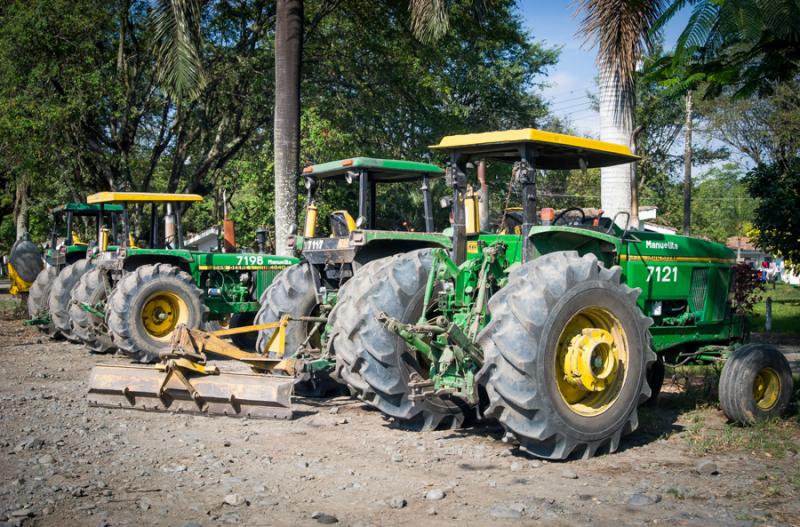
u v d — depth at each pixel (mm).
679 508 4062
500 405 4980
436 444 5566
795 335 14336
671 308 6961
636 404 5449
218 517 3893
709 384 7574
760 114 29797
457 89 20953
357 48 17812
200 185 22516
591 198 44531
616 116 9500
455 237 6031
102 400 6738
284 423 6258
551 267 5207
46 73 17500
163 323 10391
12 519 3764
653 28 5746
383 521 3863
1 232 37906
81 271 12461
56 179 18562
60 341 12836
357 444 5551
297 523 3820
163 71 12016
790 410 6402
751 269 10477
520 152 5719
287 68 12008
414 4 11727
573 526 3789
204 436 5723
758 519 3877
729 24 5000
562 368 5254
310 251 8031
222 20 18875
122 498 4180
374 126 18031
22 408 6645
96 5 17578
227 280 11805
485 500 4219
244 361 6973
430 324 5820
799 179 15641
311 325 8281
